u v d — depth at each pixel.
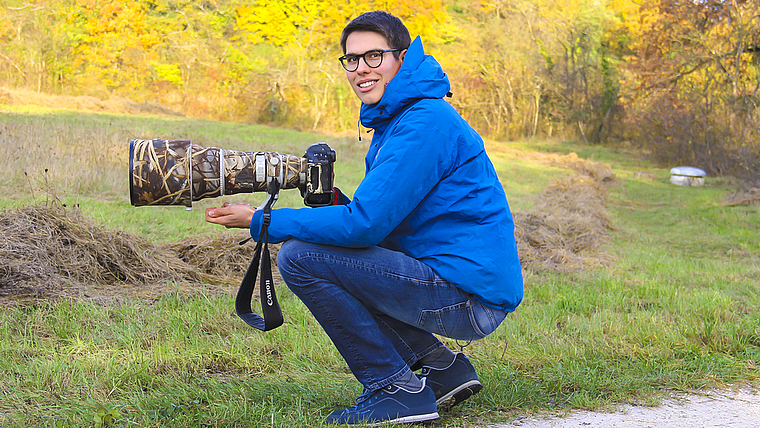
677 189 14.27
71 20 24.77
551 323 3.92
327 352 3.15
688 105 18.47
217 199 8.39
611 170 17.61
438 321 2.26
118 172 8.80
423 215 2.23
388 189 2.09
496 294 2.23
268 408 2.38
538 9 28.95
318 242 2.15
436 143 2.13
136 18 25.84
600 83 27.33
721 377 2.98
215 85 25.94
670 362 3.15
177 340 3.22
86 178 8.06
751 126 14.41
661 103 19.39
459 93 27.73
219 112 25.45
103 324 3.42
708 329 3.60
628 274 5.95
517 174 15.56
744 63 18.11
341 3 27.08
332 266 2.18
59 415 2.27
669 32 19.55
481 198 2.22
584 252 7.14
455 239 2.21
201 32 27.14
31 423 2.20
